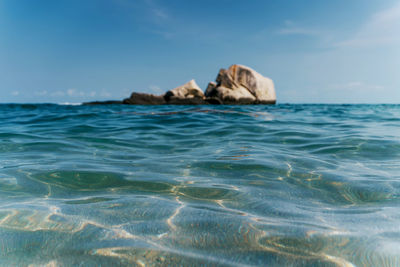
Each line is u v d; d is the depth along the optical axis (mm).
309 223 1303
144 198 1639
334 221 1321
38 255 1055
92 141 3803
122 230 1238
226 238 1168
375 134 4312
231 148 3254
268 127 5285
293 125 5691
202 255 1050
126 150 3189
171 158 2725
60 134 4434
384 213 1409
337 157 2748
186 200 1608
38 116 7863
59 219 1346
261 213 1423
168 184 1897
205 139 3961
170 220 1338
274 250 1076
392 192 1717
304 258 1024
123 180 1987
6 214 1398
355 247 1086
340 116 8211
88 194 1712
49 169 2266
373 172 2189
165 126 5516
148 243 1130
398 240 1130
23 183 1911
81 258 1035
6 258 1036
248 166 2371
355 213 1418
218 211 1449
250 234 1197
